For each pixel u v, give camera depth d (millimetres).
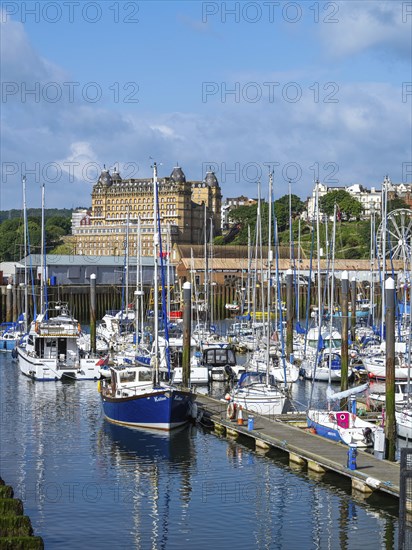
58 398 96250
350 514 55312
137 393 80250
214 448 71812
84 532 52344
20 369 119188
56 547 49719
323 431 71625
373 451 67750
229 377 109000
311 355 115062
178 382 103750
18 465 67062
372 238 147500
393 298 66750
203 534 52156
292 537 51625
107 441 74500
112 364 105625
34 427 80500
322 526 53406
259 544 50594
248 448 71750
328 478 62844
